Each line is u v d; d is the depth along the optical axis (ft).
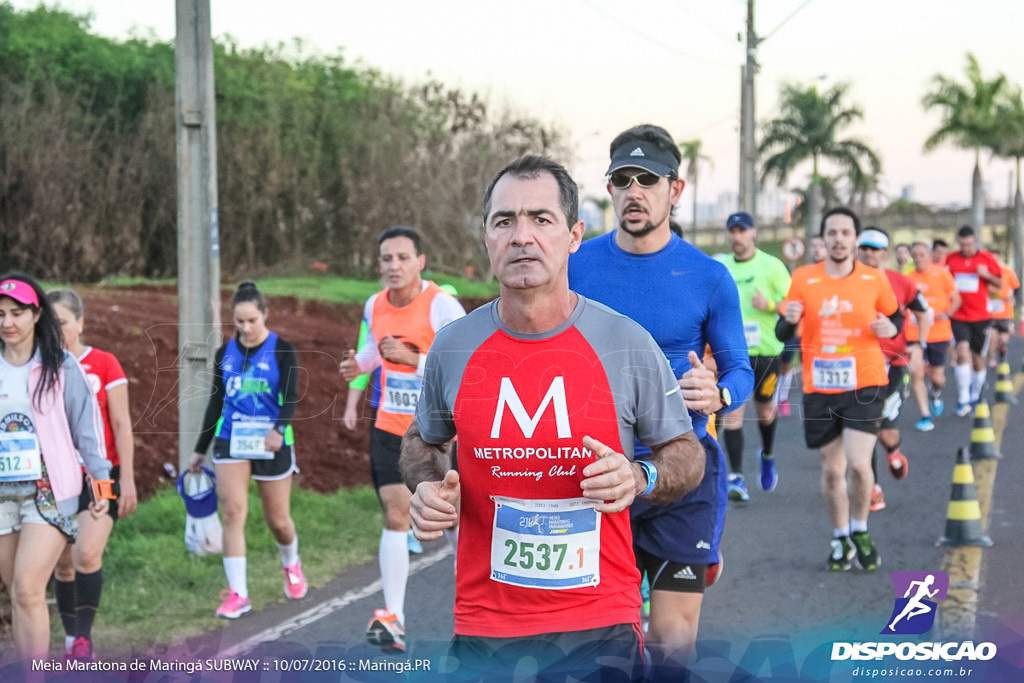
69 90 63.77
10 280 12.23
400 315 15.60
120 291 39.01
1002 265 48.29
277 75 71.20
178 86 20.74
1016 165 119.14
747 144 70.08
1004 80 115.96
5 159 55.83
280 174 68.13
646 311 11.39
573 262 11.89
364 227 68.39
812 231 100.94
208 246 20.81
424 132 72.28
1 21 62.23
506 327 8.41
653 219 11.32
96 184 59.31
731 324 11.35
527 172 8.22
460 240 70.59
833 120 107.65
